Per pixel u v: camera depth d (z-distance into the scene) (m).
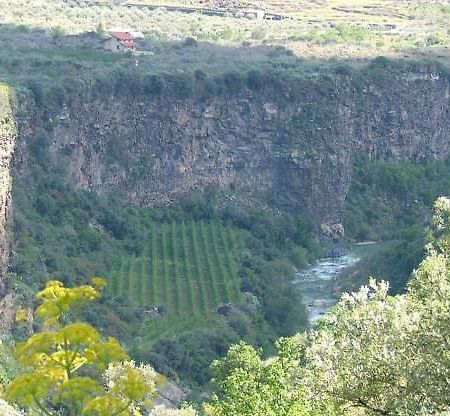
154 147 171.38
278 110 181.00
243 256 155.38
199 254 153.38
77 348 43.59
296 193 182.12
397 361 45.94
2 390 55.00
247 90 179.25
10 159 132.62
